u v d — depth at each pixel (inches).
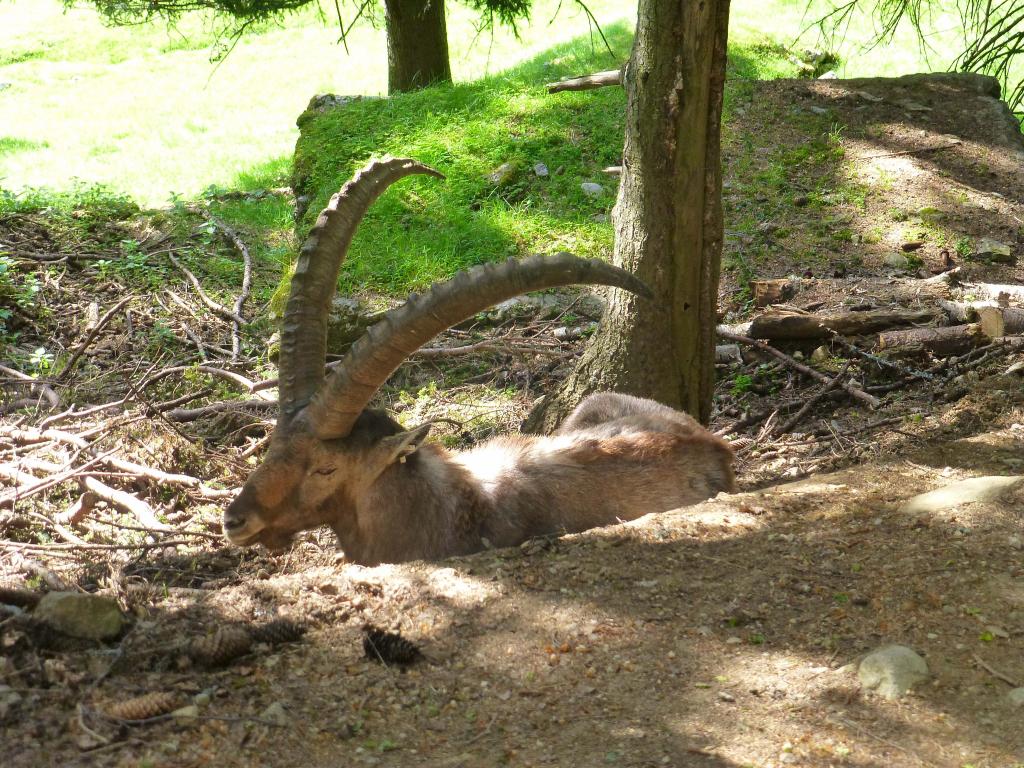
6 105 847.7
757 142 442.3
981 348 275.3
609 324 243.6
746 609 143.8
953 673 125.6
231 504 170.9
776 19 820.0
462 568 161.0
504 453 196.4
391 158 186.2
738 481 234.4
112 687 124.8
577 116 458.0
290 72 904.9
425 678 131.3
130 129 759.1
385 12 590.6
